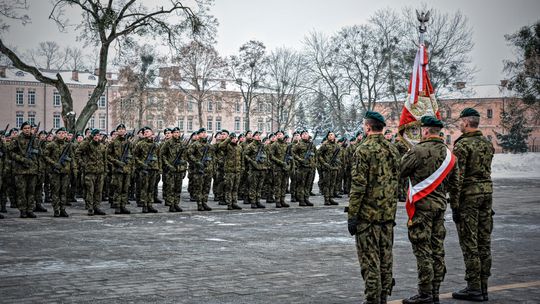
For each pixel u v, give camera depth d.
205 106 95.81
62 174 15.98
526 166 51.72
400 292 7.82
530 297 7.50
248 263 9.69
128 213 17.09
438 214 7.07
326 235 13.04
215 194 21.91
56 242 11.75
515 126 62.53
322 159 20.30
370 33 54.00
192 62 59.00
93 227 14.10
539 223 15.77
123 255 10.34
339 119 57.88
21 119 88.31
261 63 59.84
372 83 55.12
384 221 6.47
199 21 34.25
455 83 52.44
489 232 7.57
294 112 69.00
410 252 11.08
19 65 32.84
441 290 8.00
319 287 7.99
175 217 16.41
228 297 7.39
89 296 7.40
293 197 21.89
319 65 57.34
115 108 71.62
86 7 32.91
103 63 33.81
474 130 7.72
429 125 7.15
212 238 12.48
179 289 7.81
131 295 7.46
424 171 7.04
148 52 59.38
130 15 34.03
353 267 9.41
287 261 9.89
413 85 10.45
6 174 17.19
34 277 8.48
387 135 23.95
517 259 10.34
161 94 65.56
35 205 17.38
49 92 89.75
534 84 55.19
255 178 19.08
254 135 19.44
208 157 18.33
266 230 13.83
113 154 17.05
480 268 7.37
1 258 9.98
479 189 7.45
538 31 54.03
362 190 6.36
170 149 17.73
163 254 10.48
